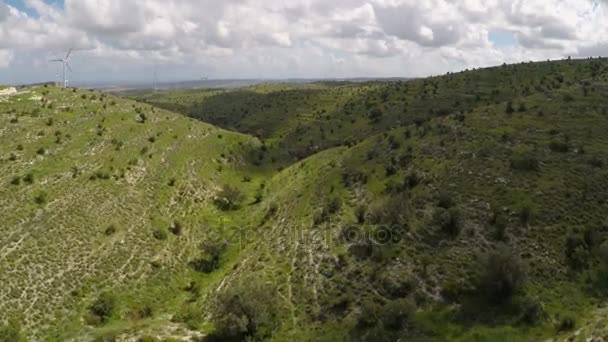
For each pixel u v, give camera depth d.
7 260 68.69
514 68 181.50
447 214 63.72
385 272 60.09
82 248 76.38
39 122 109.56
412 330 51.53
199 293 73.31
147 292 73.25
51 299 65.88
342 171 88.19
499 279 52.50
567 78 152.75
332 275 63.56
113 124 116.75
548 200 64.31
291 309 60.66
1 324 59.66
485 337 47.97
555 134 81.56
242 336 57.69
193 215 97.00
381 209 69.38
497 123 88.50
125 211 88.56
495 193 67.56
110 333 60.47
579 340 43.84
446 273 57.03
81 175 93.75
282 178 110.12
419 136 90.69
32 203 82.06
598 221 60.66
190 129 132.38
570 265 55.34
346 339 53.28
